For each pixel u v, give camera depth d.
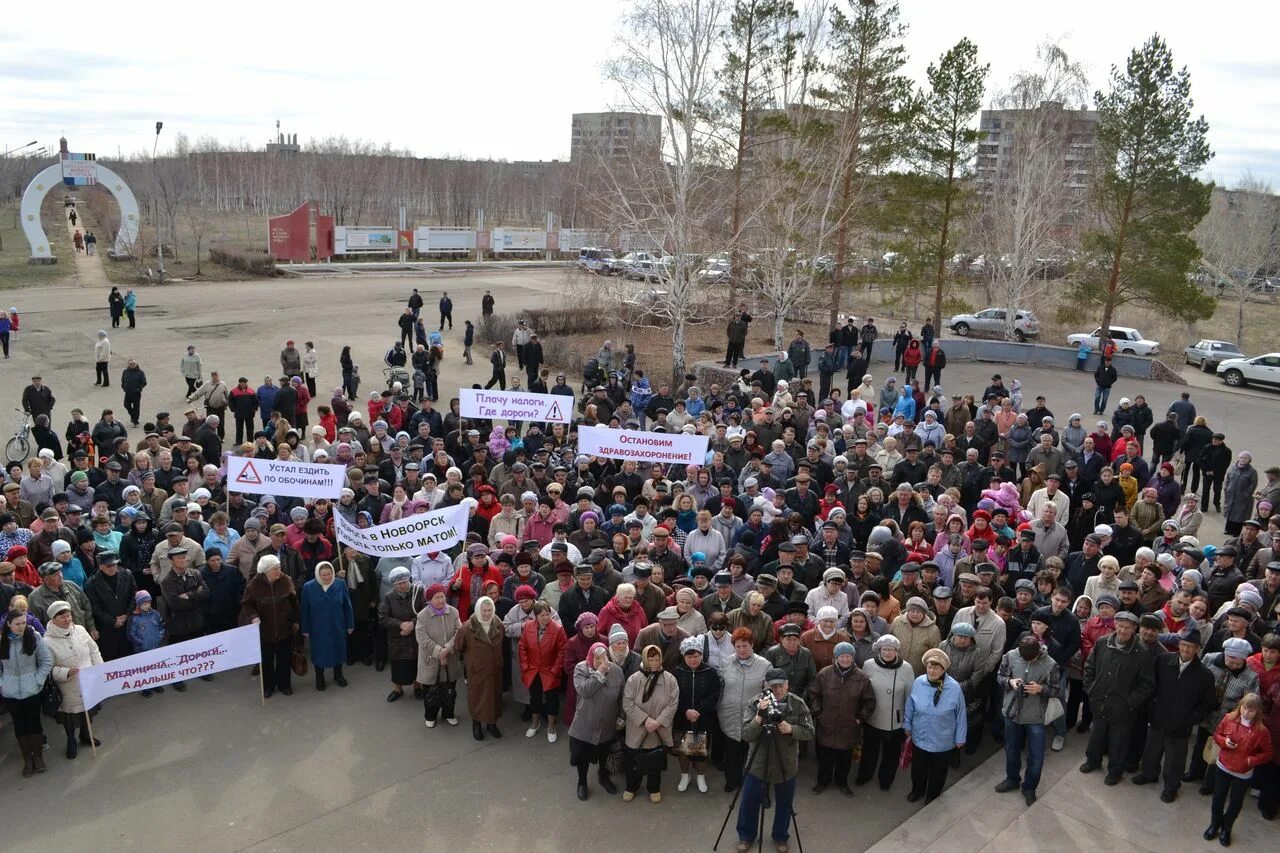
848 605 10.15
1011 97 43.03
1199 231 70.06
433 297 47.44
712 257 29.38
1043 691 8.66
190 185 96.31
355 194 105.50
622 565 11.55
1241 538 12.48
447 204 109.81
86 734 9.84
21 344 30.88
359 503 13.54
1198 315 36.38
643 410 22.41
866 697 8.76
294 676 11.59
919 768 8.84
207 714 10.49
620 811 8.78
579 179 43.38
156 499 13.62
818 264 33.62
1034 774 8.77
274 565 10.69
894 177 37.59
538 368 27.12
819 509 13.60
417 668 10.48
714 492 14.01
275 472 12.66
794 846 8.23
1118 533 12.87
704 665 8.84
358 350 33.06
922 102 37.22
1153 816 8.60
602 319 38.47
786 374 25.02
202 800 8.79
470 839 8.28
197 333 34.53
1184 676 8.62
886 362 34.44
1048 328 50.56
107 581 10.67
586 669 8.73
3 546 11.37
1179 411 21.80
